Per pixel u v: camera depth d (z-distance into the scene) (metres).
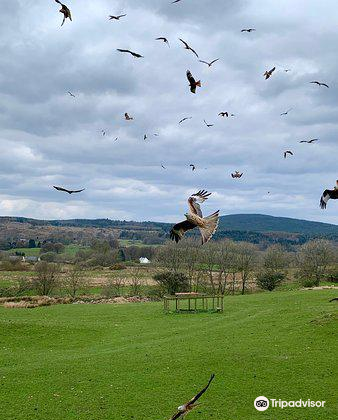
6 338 55.22
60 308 76.88
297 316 55.62
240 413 31.69
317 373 37.59
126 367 41.44
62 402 34.38
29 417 31.97
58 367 42.44
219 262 119.56
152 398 34.50
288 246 196.50
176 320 63.53
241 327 53.78
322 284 122.62
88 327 60.22
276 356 41.66
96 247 172.62
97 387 37.03
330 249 125.44
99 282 125.19
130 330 58.69
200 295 70.25
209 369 39.59
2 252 178.38
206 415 31.52
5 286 110.50
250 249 122.69
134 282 114.62
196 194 14.06
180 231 13.43
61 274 128.88
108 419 31.44
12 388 37.34
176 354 44.12
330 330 47.28
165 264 120.75
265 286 118.88
